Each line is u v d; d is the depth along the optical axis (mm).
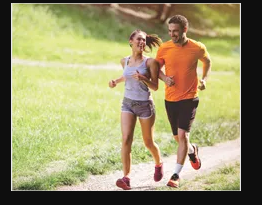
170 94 13922
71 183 15578
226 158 18438
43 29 38656
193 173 16547
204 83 13812
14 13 38375
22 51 34156
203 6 51844
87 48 37688
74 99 25172
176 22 13570
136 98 13523
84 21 41625
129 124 13555
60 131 20125
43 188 15242
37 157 17547
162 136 20578
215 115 25469
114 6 44906
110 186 15359
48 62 33125
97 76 30828
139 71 13523
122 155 13555
